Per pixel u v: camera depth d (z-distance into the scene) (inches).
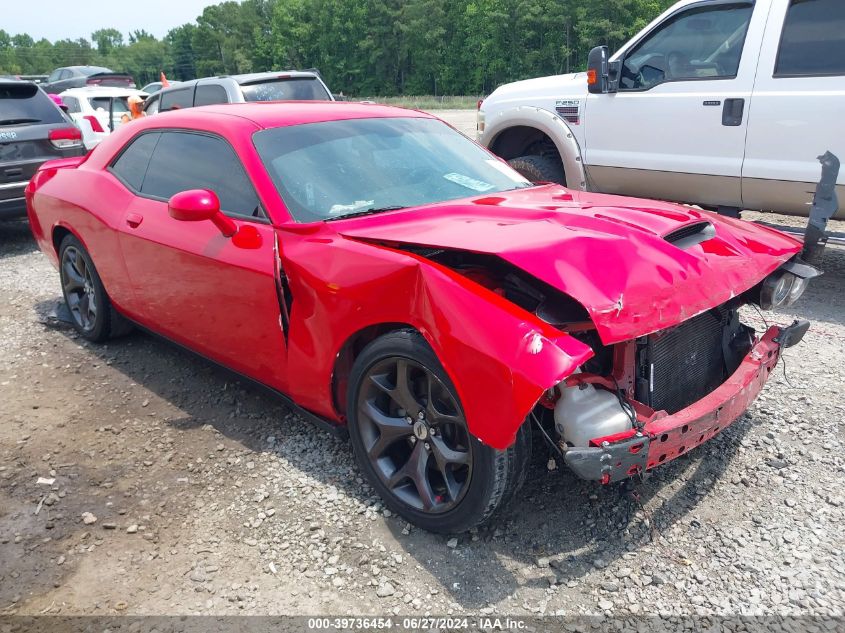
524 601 95.1
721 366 122.0
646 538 106.5
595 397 95.6
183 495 121.5
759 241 121.3
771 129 207.2
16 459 134.7
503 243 100.0
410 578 99.8
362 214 124.8
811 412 141.6
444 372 97.4
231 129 139.3
